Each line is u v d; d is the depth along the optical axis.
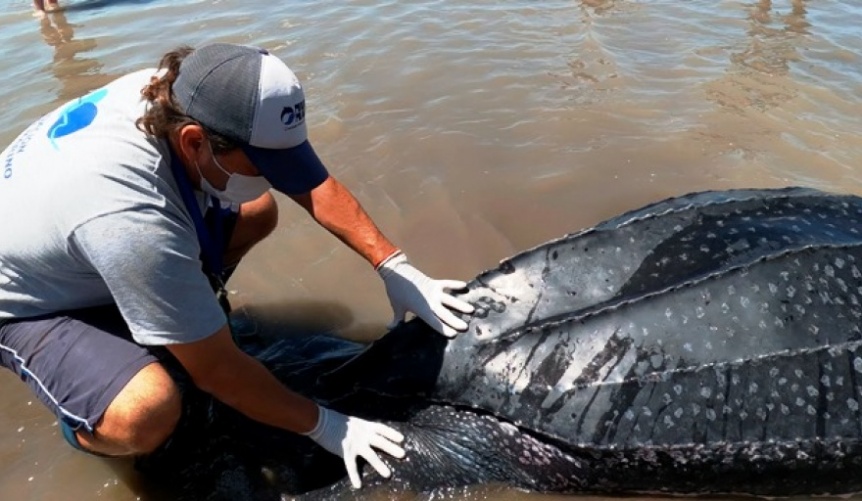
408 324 3.01
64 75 5.88
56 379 2.64
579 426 2.74
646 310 2.76
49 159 2.45
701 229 2.96
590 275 2.91
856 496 2.94
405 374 2.95
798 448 2.73
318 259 4.03
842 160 4.57
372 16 6.73
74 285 2.61
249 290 3.84
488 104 5.26
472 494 2.90
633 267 2.90
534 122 5.04
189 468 2.93
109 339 2.66
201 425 3.00
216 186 2.46
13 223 2.52
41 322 2.68
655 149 4.73
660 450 2.72
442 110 5.20
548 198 4.35
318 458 2.91
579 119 5.06
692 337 2.72
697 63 5.80
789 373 2.69
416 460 2.87
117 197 2.32
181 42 6.36
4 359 2.80
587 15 6.70
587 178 4.49
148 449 2.71
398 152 4.76
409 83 5.55
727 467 2.78
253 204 3.40
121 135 2.38
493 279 2.98
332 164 4.66
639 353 2.74
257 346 3.50
